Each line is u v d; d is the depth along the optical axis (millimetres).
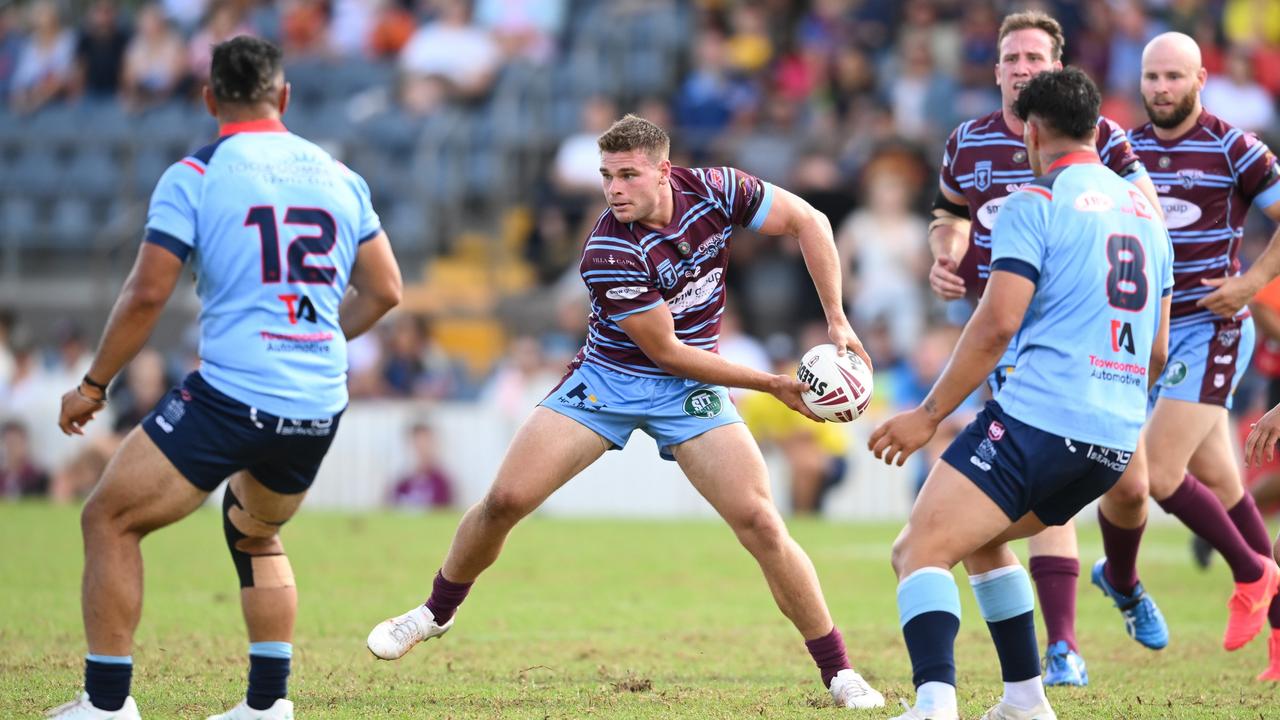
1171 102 25219
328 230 17688
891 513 53875
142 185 74375
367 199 18359
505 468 21250
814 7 75625
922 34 70500
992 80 68688
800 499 54594
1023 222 17656
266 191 17406
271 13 80500
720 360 20703
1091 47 69688
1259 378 52531
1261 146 25234
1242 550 24453
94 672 17531
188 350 61969
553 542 44438
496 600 32719
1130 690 22609
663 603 32469
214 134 74812
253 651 18359
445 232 70812
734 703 21031
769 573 20922
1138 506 23703
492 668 24234
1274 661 24094
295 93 77062
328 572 36469
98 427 57406
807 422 54531
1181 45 25172
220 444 17266
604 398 21328
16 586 32656
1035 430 17562
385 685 22422
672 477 55469
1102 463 17859
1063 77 18297
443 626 22266
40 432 58125
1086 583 36531
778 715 19906
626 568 38500
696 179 21141
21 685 21562
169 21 79250
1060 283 17641
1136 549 24391
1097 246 17719
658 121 69750
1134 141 26141
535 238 68500
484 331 66125
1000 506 17688
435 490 56250
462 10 75688
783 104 68688
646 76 75938
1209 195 25531
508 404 57438
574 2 80188
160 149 74938
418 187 71188
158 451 17281
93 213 74688
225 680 22391
